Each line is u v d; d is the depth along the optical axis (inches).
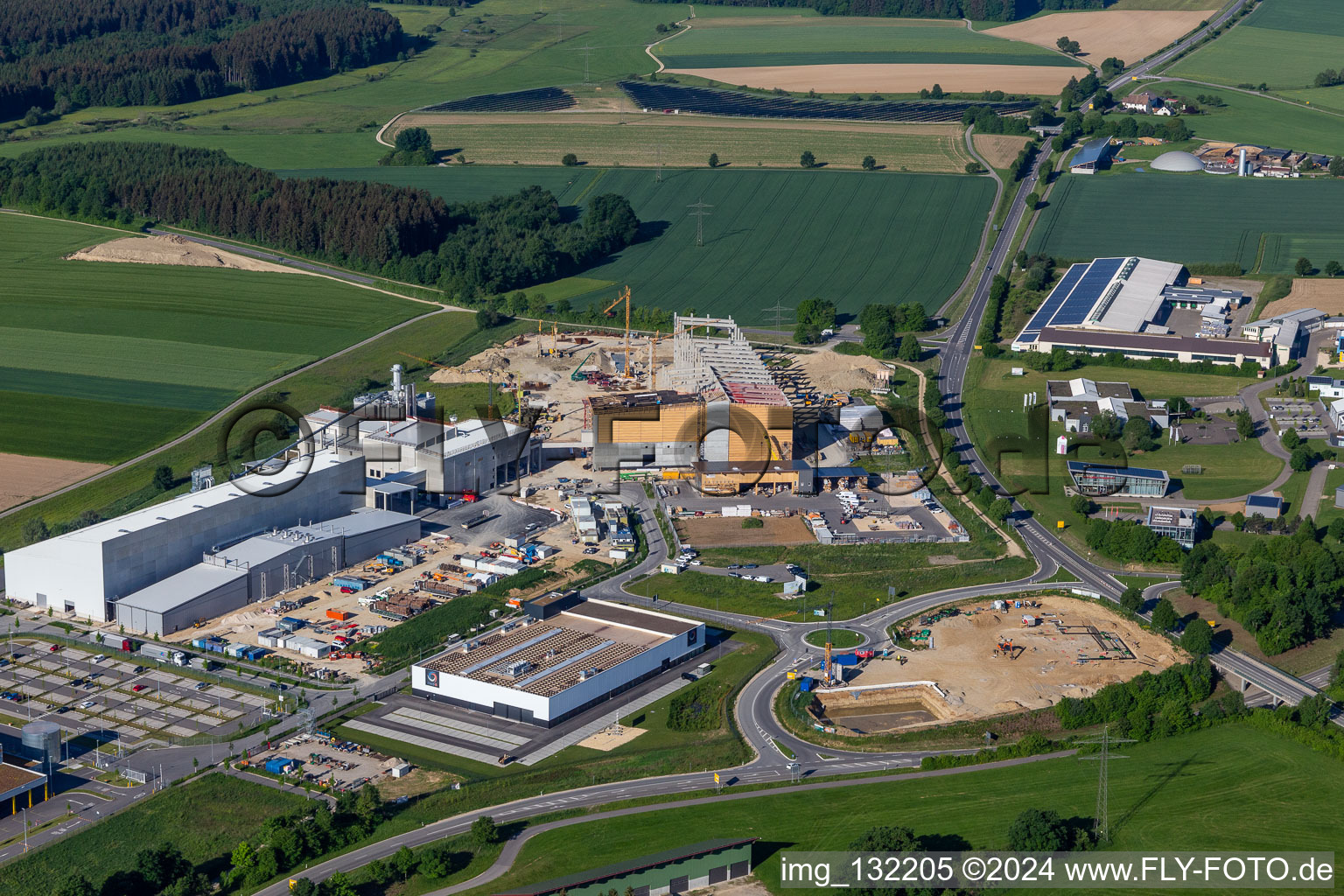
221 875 7603.4
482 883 7529.5
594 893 7367.1
